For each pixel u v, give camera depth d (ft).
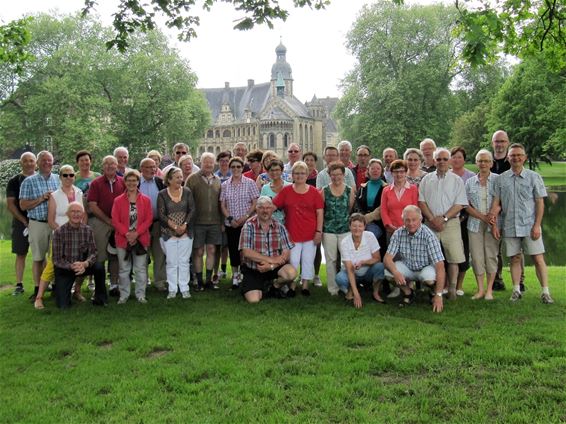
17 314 27.12
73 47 176.45
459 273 30.14
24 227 31.83
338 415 15.24
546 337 21.31
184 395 16.75
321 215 29.89
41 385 17.87
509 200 27.37
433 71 154.61
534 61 112.57
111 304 28.86
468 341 21.33
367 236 28.27
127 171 28.73
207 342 21.97
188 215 29.99
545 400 15.97
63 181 29.48
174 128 194.18
